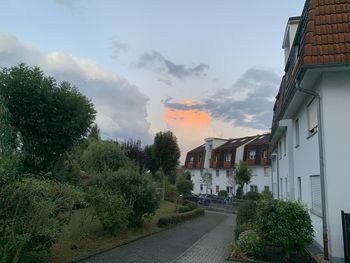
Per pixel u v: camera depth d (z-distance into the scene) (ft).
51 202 22.85
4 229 21.56
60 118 40.06
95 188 40.34
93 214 39.14
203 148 224.53
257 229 33.32
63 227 24.49
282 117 55.31
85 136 44.73
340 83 33.22
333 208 32.24
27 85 38.91
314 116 38.42
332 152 32.81
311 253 34.76
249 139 190.70
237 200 142.82
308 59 32.14
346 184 32.27
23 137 39.32
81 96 42.70
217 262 31.71
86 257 30.35
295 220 31.40
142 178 49.78
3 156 26.55
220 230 60.49
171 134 110.63
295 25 54.60
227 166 187.62
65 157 45.03
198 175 220.64
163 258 32.78
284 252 32.96
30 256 25.31
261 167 166.30
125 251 34.88
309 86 37.09
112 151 83.35
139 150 108.58
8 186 22.02
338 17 33.50
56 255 29.40
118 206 41.04
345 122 32.81
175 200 101.91
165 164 108.78
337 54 31.71
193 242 43.86
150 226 54.54
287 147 61.93
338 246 31.68
